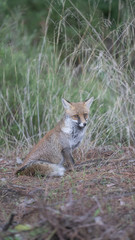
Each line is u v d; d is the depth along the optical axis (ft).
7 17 60.34
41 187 29.96
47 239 18.72
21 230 20.18
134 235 18.69
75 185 29.09
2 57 51.08
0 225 23.21
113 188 27.12
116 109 43.37
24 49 60.34
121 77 42.16
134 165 33.04
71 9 45.78
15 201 27.78
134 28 44.91
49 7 47.98
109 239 18.62
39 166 34.12
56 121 44.39
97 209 22.81
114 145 41.75
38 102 46.09
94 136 43.55
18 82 50.47
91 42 44.91
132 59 46.85
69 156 35.81
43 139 35.94
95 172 32.17
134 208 23.07
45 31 46.42
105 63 42.57
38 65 48.47
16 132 46.37
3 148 43.98
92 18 44.16
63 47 48.47
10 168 37.22
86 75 47.75
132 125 41.81
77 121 34.76
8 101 48.24
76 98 45.96
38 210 22.75
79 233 19.19
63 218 19.63
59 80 47.83
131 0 46.06
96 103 45.93
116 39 45.03
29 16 72.69
